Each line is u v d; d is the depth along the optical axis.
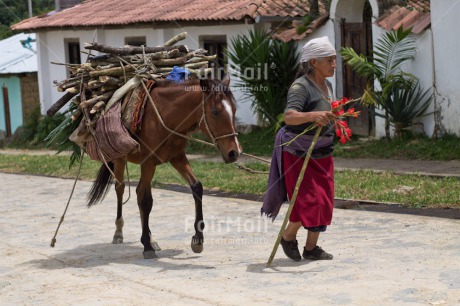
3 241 12.60
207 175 18.17
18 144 32.69
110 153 10.66
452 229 11.23
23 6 51.28
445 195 13.63
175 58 11.43
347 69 21.92
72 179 20.30
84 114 11.09
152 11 27.20
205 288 8.88
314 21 22.30
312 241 9.86
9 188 19.38
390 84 19.20
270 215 9.79
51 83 33.28
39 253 11.55
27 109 35.47
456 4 18.31
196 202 10.66
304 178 9.44
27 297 9.10
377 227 11.81
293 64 22.62
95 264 10.60
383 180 15.50
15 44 39.41
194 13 25.08
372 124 21.44
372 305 7.77
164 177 18.59
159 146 10.54
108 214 14.63
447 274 8.75
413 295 8.02
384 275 8.89
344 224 12.21
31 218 14.66
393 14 20.03
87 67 11.12
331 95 9.52
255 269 9.65
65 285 9.51
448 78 18.73
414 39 19.39
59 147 12.49
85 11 31.64
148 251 10.79
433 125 19.30
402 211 12.96
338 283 8.67
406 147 18.83
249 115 24.53
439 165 16.83
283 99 22.80
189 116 10.20
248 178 17.39
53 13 34.72
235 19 23.14
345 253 10.20
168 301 8.44
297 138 9.31
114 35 29.41
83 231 13.13
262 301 8.15
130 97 10.76
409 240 10.70
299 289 8.53
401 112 19.42
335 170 17.23
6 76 35.41
